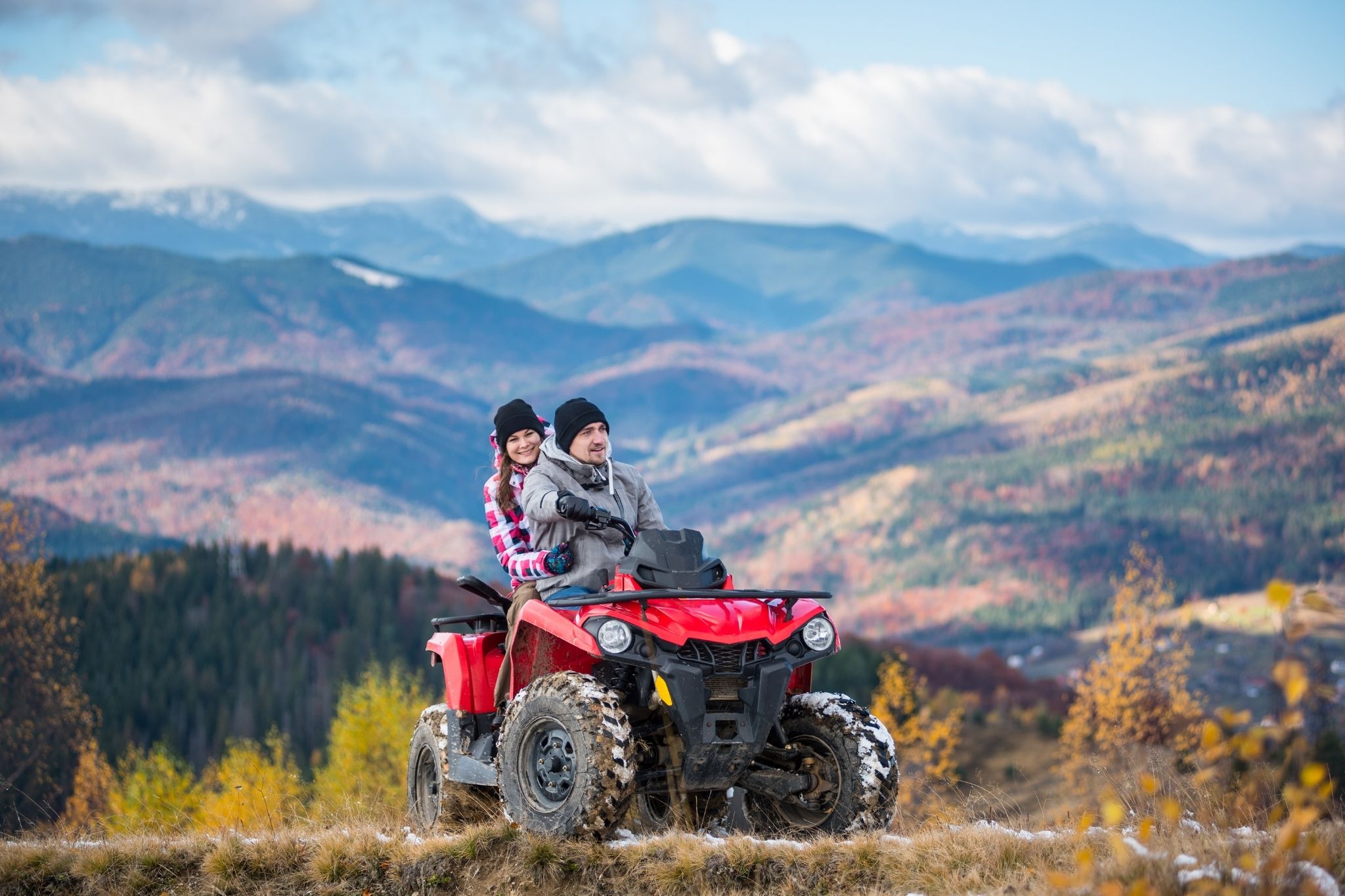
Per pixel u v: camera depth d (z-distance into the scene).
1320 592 6.89
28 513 91.44
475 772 12.97
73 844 14.19
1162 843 9.74
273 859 12.58
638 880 10.61
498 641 13.59
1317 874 8.22
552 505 12.30
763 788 11.80
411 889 11.51
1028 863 9.95
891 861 10.41
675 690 11.03
